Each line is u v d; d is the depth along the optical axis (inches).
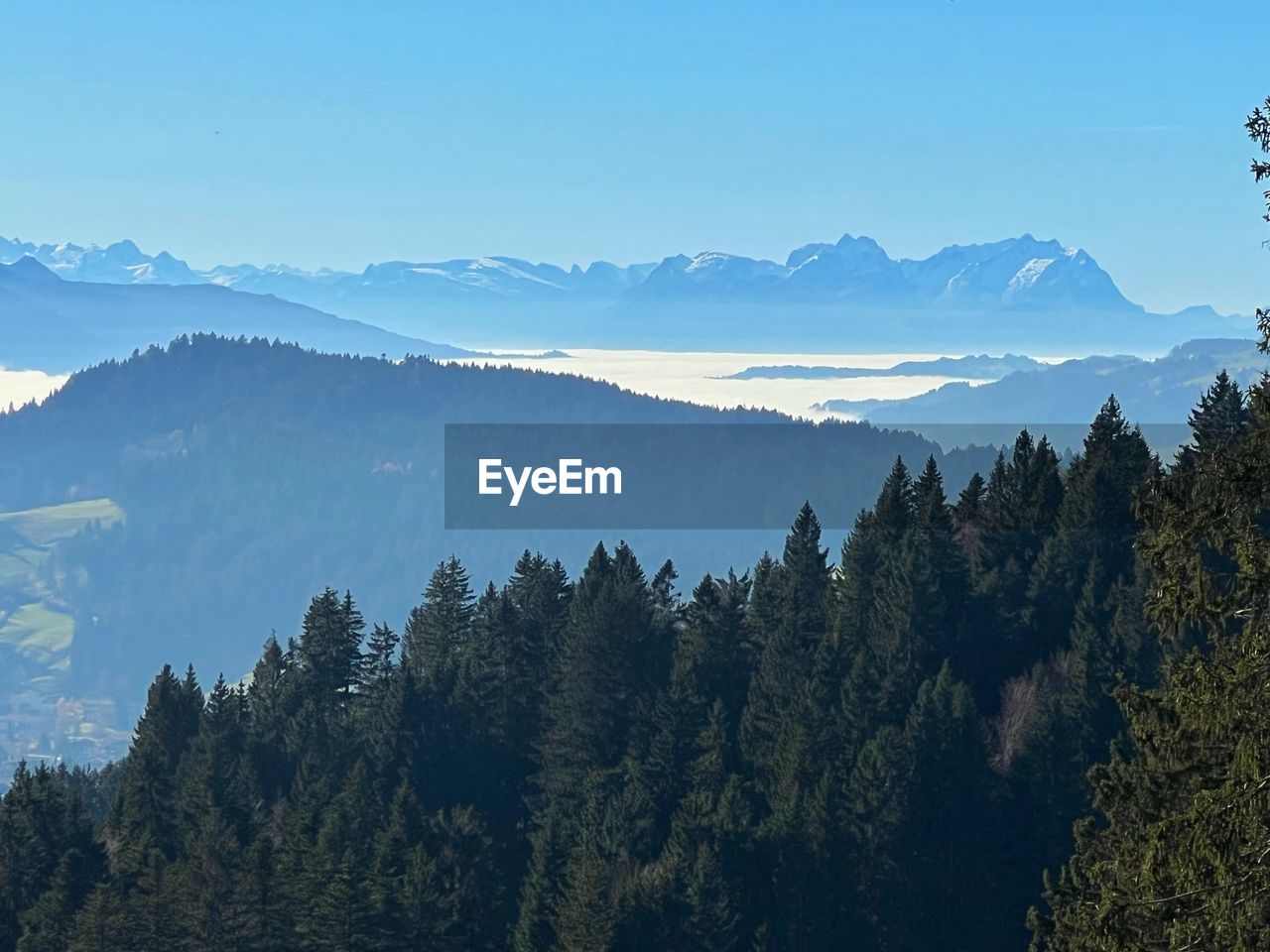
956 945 4323.3
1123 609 4886.8
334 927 4146.2
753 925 4293.8
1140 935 1338.6
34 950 4485.7
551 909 4409.5
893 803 4397.1
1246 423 5541.3
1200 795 1244.5
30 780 5059.1
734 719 5556.1
